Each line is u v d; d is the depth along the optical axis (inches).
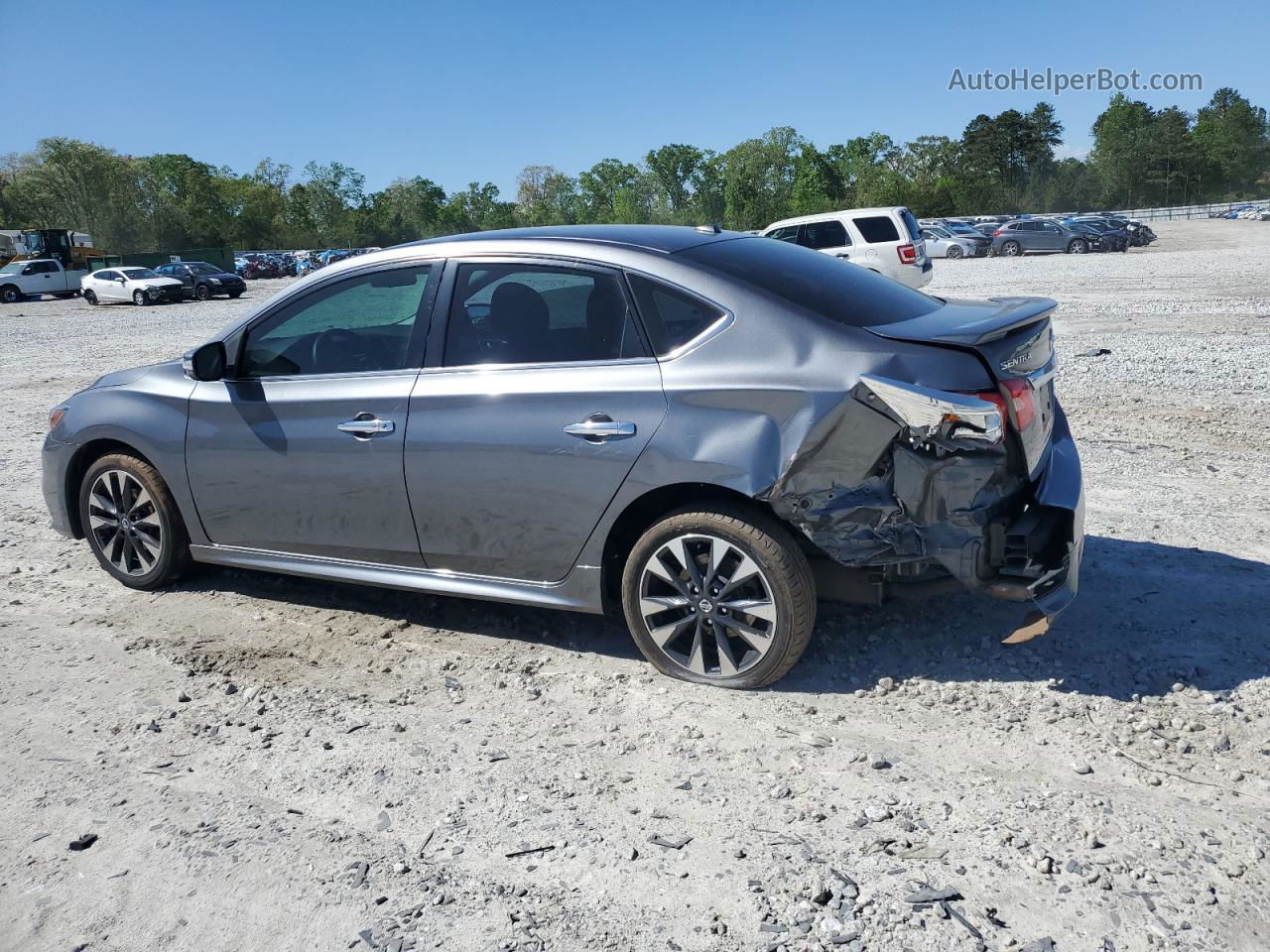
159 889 106.4
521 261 155.3
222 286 1461.6
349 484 165.5
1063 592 135.1
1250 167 5108.3
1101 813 112.7
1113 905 97.6
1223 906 97.0
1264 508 217.3
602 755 130.3
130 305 1393.9
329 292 169.8
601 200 5177.2
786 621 138.9
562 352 150.0
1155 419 306.3
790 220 725.9
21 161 4291.3
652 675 152.3
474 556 159.0
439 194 5187.0
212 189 4534.9
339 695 150.4
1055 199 4827.8
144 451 186.4
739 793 119.9
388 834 114.7
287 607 185.8
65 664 163.2
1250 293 693.3
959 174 4643.2
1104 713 134.3
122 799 123.6
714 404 137.3
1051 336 152.5
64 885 107.8
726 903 100.5
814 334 135.5
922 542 133.2
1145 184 4842.5
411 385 159.5
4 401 461.1
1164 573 181.2
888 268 693.9
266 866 109.5
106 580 203.3
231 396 176.7
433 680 154.5
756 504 140.3
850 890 101.3
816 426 131.3
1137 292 751.7
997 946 93.0
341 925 99.7
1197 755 123.8
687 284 143.9
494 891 104.0
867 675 148.2
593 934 97.0
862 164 4313.5
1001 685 143.2
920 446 130.0
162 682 156.1
